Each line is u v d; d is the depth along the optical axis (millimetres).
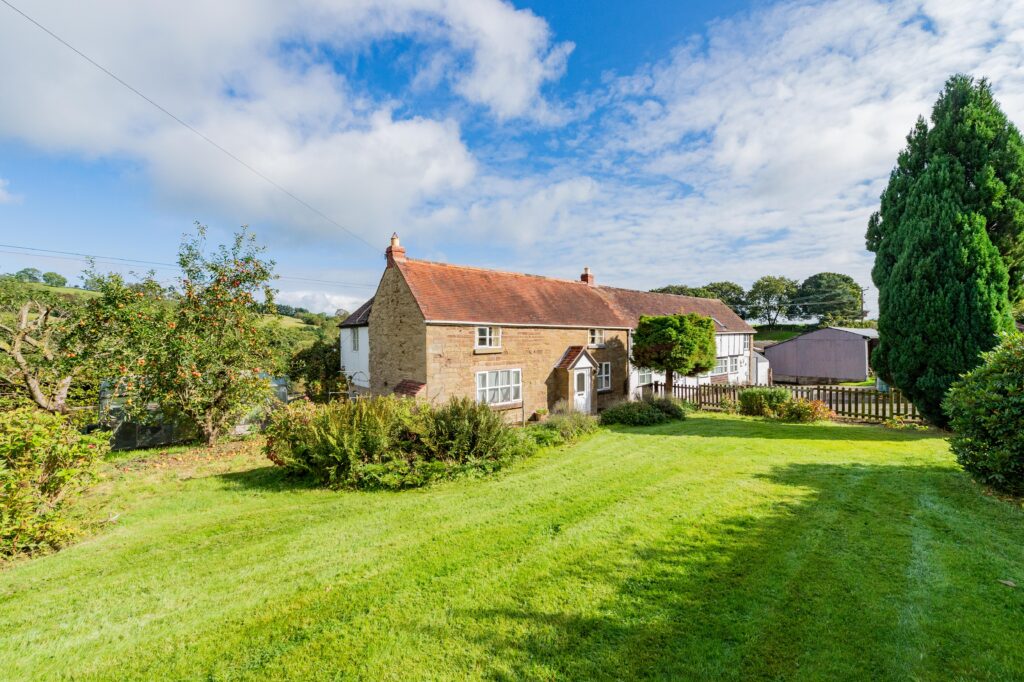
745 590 4094
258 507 7281
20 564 5184
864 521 5598
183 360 11625
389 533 5934
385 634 3707
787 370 37219
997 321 11109
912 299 12383
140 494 8102
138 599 4375
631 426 14422
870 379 33500
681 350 18938
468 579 4562
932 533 5133
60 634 3838
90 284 11289
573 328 20734
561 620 3785
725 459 9391
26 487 5410
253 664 3406
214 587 4590
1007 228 11789
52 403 10867
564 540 5418
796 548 4902
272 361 14227
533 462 9805
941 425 12445
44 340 11219
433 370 15812
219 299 12703
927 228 12164
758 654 3252
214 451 12297
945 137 12531
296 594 4410
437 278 18281
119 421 12805
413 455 8961
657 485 7621
